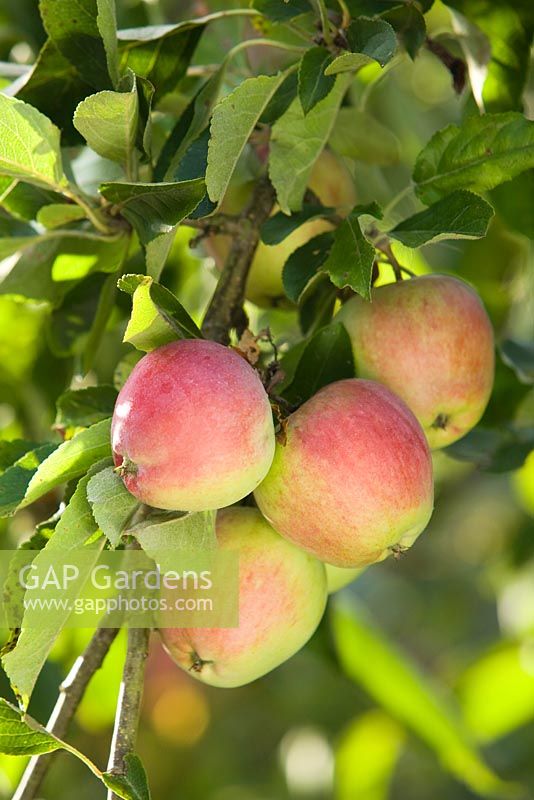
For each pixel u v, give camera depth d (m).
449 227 1.01
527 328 1.42
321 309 1.12
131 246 1.14
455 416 1.07
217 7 1.25
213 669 1.03
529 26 1.12
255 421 0.95
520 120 1.04
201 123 1.05
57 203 1.09
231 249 1.08
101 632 1.03
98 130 1.01
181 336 0.97
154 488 0.93
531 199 1.16
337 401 1.00
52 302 1.16
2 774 1.27
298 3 1.05
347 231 1.02
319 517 0.99
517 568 1.58
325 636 1.30
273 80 1.01
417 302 1.06
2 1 1.25
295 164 1.06
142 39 1.06
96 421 1.07
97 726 1.37
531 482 1.54
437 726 1.34
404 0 1.05
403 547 1.00
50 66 1.07
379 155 1.16
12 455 1.05
